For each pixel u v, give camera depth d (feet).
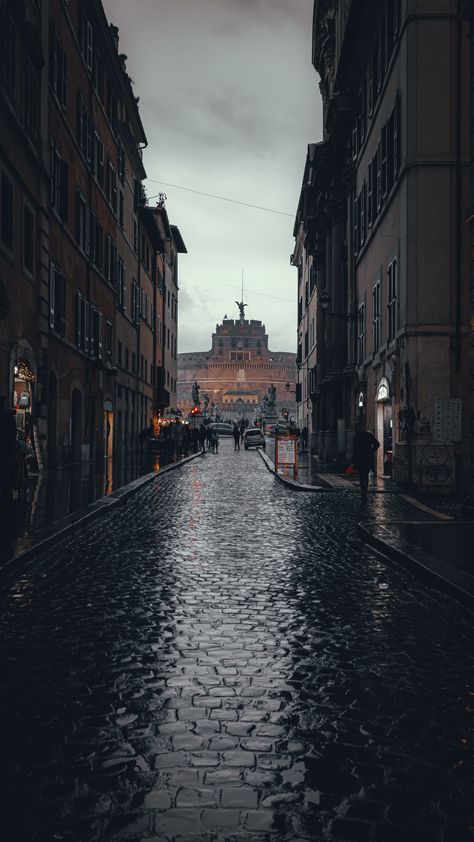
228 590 25.30
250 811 10.59
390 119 72.95
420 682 16.24
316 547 35.40
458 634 20.21
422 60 64.13
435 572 26.37
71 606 22.90
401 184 67.41
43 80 73.97
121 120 128.57
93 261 104.06
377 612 22.54
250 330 627.46
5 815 10.46
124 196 134.10
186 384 627.05
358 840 9.89
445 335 64.23
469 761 12.30
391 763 12.20
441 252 64.28
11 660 17.57
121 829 10.08
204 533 39.68
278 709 14.51
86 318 99.86
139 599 23.85
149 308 173.27
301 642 19.21
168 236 204.13
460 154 64.08
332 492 65.87
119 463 104.12
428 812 10.64
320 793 11.14
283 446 83.41
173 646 18.70
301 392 209.97
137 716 14.11
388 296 74.69
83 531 39.47
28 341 69.67
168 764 12.07
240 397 593.83
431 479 63.98
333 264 114.52
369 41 85.15
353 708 14.62
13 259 62.80
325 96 133.59
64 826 10.16
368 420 88.22
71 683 15.97
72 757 12.33
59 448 85.46
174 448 147.33
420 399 64.18
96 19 101.60
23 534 34.78
